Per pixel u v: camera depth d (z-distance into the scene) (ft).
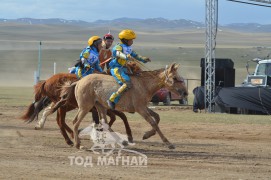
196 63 350.43
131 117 81.71
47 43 586.45
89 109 52.21
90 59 54.70
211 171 42.55
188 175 40.65
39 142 56.59
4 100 116.78
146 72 51.11
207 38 97.96
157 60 365.81
